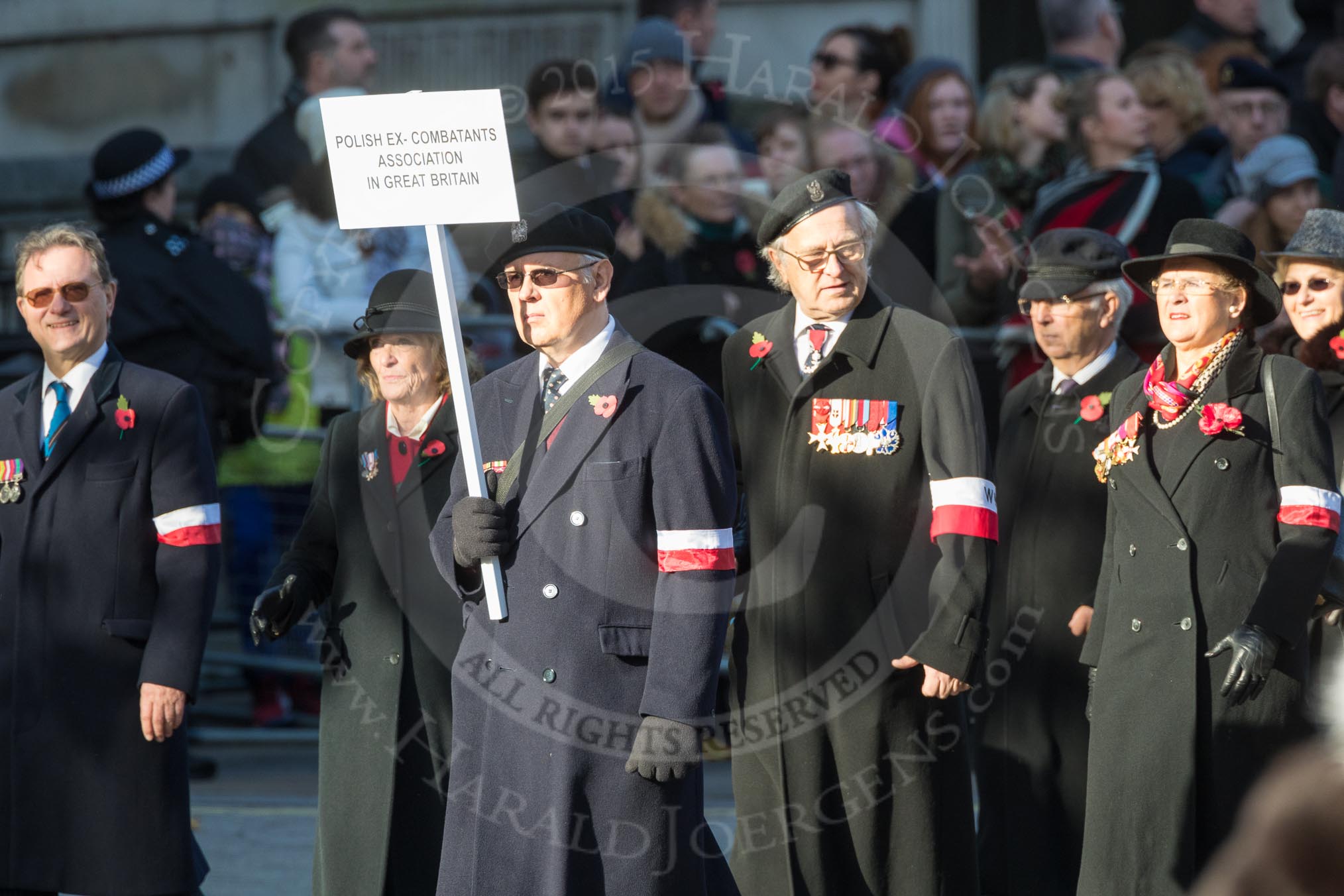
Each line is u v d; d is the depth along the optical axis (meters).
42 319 16.12
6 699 15.84
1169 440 14.95
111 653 15.92
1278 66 30.05
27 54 42.72
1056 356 18.30
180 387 16.42
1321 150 26.12
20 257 16.30
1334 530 14.16
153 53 41.78
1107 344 18.30
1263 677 13.69
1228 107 26.20
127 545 16.06
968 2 34.44
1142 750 14.52
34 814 15.70
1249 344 14.91
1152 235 23.55
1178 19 36.59
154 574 16.23
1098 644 15.41
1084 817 17.48
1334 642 15.78
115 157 26.03
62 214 41.94
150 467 16.17
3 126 42.81
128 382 16.36
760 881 15.48
